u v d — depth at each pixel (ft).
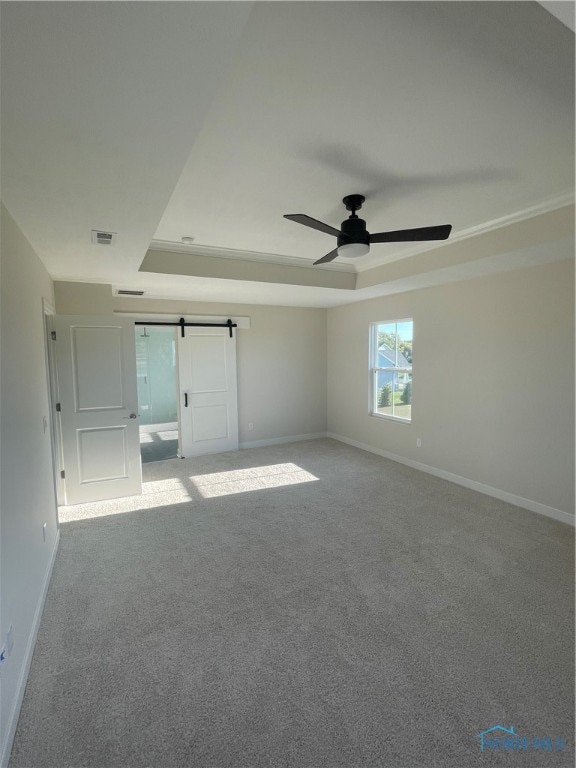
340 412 22.30
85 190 6.40
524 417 12.77
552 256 11.15
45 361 10.65
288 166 7.70
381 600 8.22
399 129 6.52
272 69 5.06
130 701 5.91
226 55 3.61
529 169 7.92
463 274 13.56
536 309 12.30
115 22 3.17
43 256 10.30
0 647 5.16
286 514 12.60
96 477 13.87
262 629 7.41
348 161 7.54
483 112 6.08
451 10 4.19
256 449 20.84
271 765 5.01
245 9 3.09
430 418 16.31
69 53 3.49
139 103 4.28
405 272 14.05
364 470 17.06
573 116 6.17
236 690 6.09
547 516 12.21
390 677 6.30
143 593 8.54
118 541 10.89
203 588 8.70
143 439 24.41
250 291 16.63
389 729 5.45
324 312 22.91
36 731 5.44
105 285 14.43
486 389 13.94
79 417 13.56
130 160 5.51
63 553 10.25
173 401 28.19
